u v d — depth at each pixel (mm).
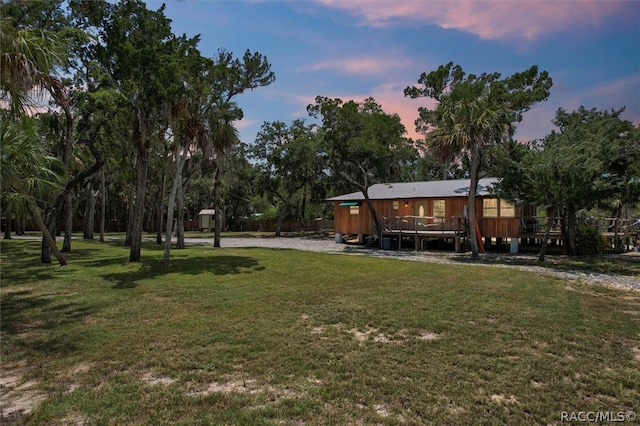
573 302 7105
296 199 45375
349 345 4688
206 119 12898
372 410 3141
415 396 3369
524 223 19141
